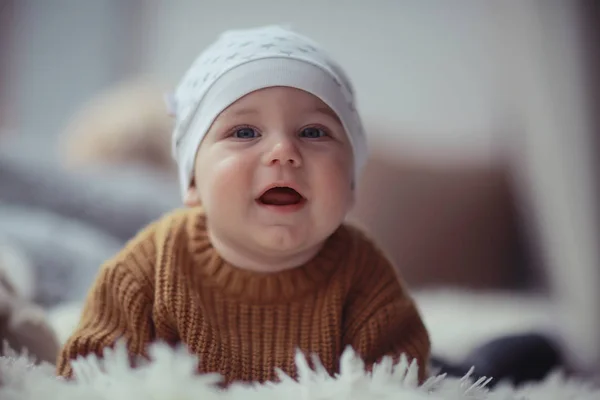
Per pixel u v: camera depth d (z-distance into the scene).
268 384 0.59
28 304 0.95
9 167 1.74
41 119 2.67
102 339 0.75
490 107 2.77
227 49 0.84
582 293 2.29
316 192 0.77
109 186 1.80
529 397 0.79
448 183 2.63
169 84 2.43
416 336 0.81
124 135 2.11
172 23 2.79
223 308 0.79
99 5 2.73
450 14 2.81
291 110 0.78
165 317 0.77
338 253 0.82
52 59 2.69
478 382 0.65
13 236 1.51
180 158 0.89
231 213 0.76
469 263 2.57
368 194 2.51
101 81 2.72
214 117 0.80
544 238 2.48
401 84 2.80
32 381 0.56
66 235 1.59
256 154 0.77
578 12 2.37
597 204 2.33
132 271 0.79
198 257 0.81
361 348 0.77
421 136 2.73
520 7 2.55
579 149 2.36
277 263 0.79
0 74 2.64
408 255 2.51
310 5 2.80
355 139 0.87
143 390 0.52
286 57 0.81
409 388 0.57
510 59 2.69
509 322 1.61
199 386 0.54
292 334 0.79
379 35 2.81
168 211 1.79
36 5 2.68
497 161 2.71
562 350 1.38
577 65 2.36
